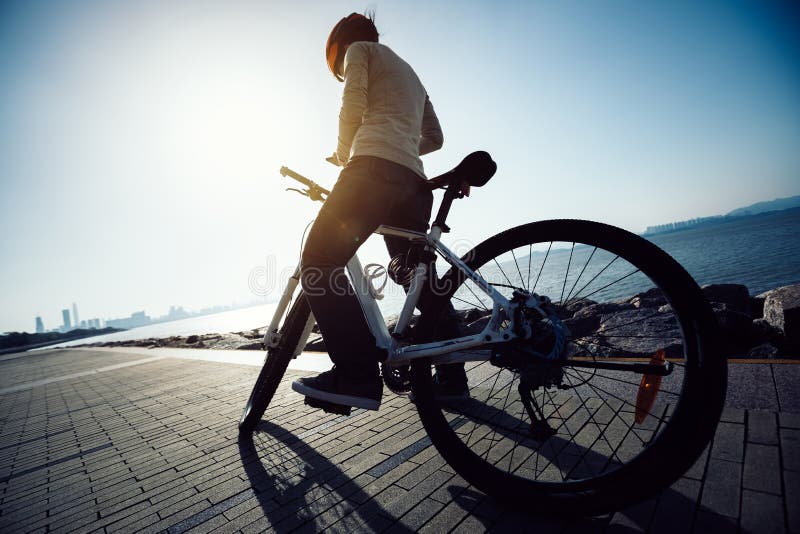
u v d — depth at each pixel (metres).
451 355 1.49
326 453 2.01
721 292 6.36
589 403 2.02
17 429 3.51
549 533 1.19
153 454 2.36
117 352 11.54
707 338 1.13
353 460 1.88
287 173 1.92
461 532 1.26
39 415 3.98
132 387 4.83
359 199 1.55
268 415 2.78
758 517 1.11
